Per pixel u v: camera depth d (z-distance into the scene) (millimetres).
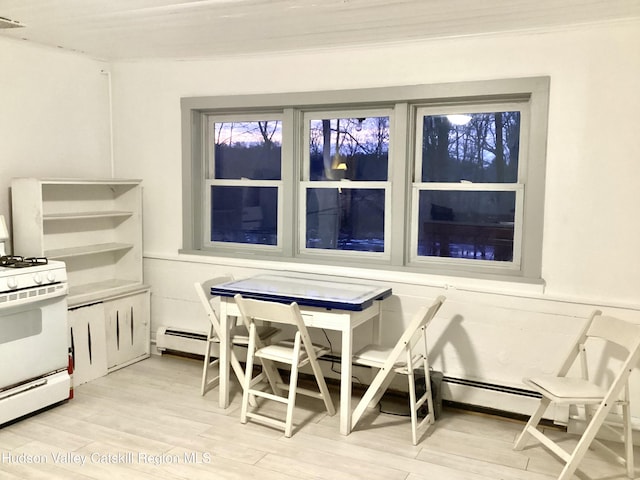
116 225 4797
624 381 2875
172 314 4801
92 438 3299
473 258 3930
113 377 4309
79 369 4133
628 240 3365
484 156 3859
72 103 4484
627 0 2951
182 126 4613
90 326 4207
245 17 3361
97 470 2945
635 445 3377
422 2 3020
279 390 3947
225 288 3727
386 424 3572
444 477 2949
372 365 3432
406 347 3311
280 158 4496
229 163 4719
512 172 3783
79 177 4578
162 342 4785
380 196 4168
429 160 4023
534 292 3578
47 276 3547
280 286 3820
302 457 3123
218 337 4078
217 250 4703
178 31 3719
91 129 4664
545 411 3551
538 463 3119
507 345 3672
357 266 4078
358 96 3971
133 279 4758
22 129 4113
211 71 4480
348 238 4309
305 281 4027
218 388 4137
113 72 4805
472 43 3643
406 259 4074
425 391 3613
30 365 3496
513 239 3801
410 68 3828
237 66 4391
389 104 4055
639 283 3359
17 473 2900
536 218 3553
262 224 4598
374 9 3152
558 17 3260
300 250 4465
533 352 3607
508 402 3654
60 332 3693
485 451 3242
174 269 4750
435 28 3514
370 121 4180
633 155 3314
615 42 3301
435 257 4039
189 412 3693
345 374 3381
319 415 3689
